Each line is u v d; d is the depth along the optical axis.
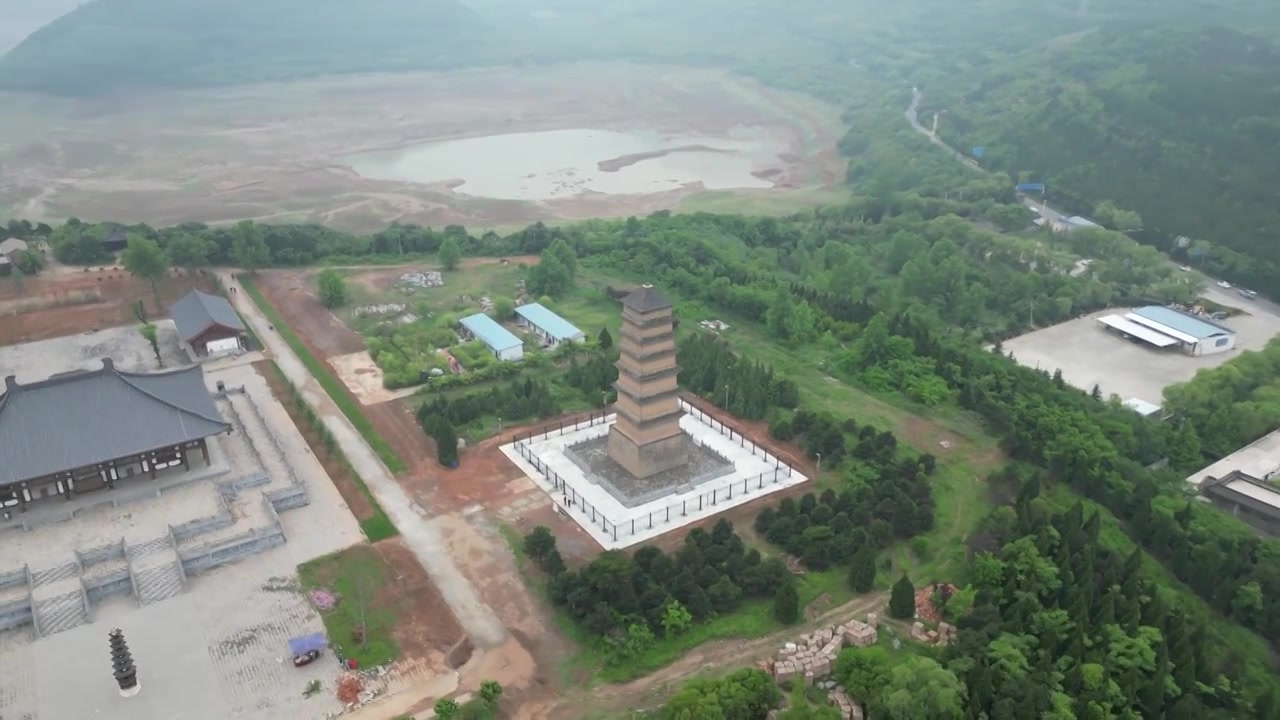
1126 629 92.38
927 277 194.50
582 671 89.44
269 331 168.75
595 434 133.12
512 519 112.94
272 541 106.56
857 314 172.25
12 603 93.19
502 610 97.50
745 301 176.62
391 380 146.38
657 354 113.44
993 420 135.38
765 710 82.56
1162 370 172.88
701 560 100.31
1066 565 98.25
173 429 112.81
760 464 124.94
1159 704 84.56
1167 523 111.00
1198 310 199.12
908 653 90.31
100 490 111.38
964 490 119.19
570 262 198.50
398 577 101.94
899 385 146.75
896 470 119.12
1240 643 98.81
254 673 87.56
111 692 84.75
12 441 106.25
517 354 157.75
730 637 93.31
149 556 101.56
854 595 99.62
